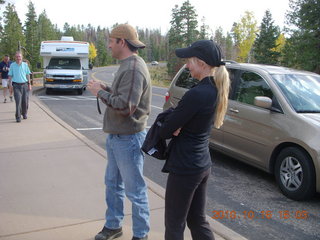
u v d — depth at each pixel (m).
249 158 5.36
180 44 63.56
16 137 7.02
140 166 2.94
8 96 14.48
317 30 34.50
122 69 2.77
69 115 10.97
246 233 3.67
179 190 2.31
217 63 2.29
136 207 2.94
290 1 35.56
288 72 5.59
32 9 54.00
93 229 3.35
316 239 3.58
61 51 18.50
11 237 3.14
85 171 5.00
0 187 4.32
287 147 4.66
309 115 4.71
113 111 2.85
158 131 2.36
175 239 2.38
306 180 4.38
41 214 3.62
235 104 5.62
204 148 2.33
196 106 2.18
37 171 4.95
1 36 38.75
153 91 22.97
